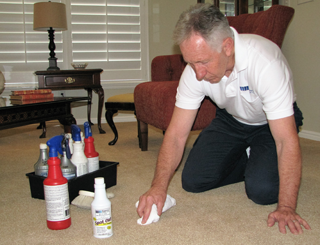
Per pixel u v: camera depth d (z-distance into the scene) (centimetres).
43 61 362
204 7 98
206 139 148
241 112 130
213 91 125
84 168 138
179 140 129
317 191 144
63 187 108
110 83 376
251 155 137
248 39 113
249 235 103
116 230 108
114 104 254
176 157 127
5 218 120
